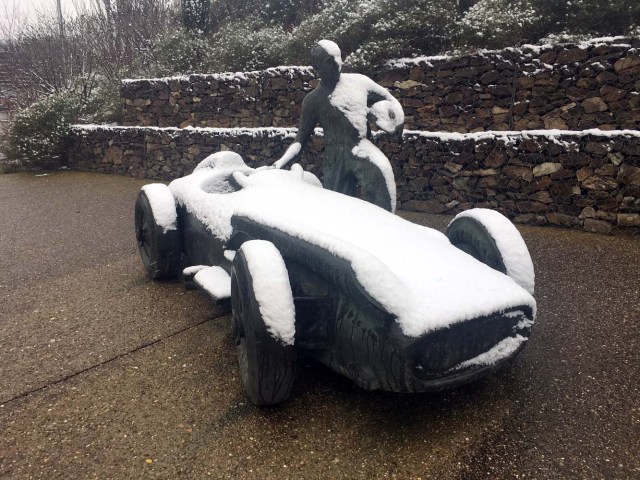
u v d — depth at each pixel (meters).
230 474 2.02
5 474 2.06
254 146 9.26
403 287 2.07
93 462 2.11
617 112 6.24
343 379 2.67
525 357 2.90
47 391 2.65
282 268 2.31
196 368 2.84
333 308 2.34
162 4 18.09
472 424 2.29
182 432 2.28
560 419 2.32
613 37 6.32
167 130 10.59
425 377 2.06
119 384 2.70
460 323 2.06
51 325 3.49
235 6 14.34
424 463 2.05
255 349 2.22
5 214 7.59
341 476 1.99
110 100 14.13
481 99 7.30
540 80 6.75
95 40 18.17
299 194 3.22
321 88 3.94
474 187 6.59
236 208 3.18
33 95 16.52
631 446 2.13
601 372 2.72
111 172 11.82
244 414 2.40
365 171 3.76
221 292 2.83
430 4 8.35
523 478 1.96
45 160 12.41
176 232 3.97
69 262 5.06
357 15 8.84
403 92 8.01
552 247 5.14
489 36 7.43
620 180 5.50
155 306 3.75
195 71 12.77
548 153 5.95
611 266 4.47
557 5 7.39
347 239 2.46
